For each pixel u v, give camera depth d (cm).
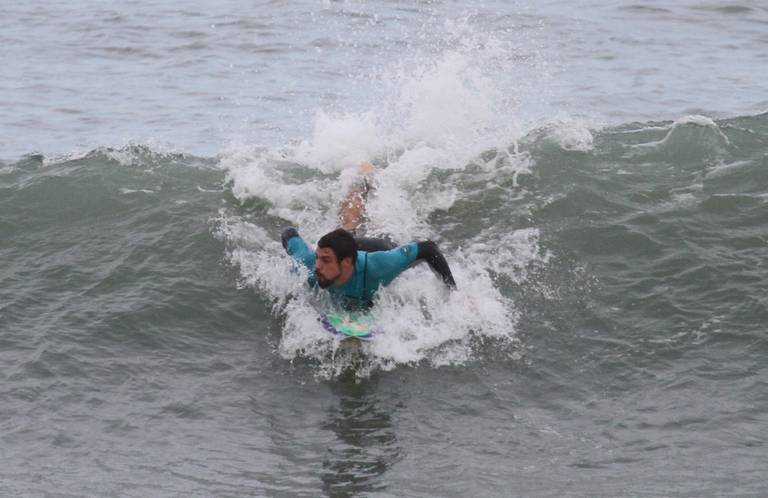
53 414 2627
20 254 3438
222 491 2330
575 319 3097
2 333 2980
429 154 4006
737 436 2558
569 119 4500
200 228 3559
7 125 5256
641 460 2467
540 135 4194
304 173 3953
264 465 2447
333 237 2891
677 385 2788
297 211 3672
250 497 2309
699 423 2619
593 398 2748
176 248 3450
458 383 2830
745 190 3794
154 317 3092
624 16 7588
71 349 2914
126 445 2512
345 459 2480
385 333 2997
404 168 3894
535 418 2667
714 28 7406
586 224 3559
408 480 2389
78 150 4809
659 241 3466
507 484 2373
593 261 3372
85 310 3111
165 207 3703
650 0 8050
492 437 2581
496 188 3797
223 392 2772
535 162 3978
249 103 5522
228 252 3425
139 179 3909
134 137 4997
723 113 5462
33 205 3716
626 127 4403
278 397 2761
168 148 4534
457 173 3891
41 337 2961
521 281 3259
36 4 7988
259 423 2639
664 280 3269
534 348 2973
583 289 3231
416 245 3003
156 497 2295
